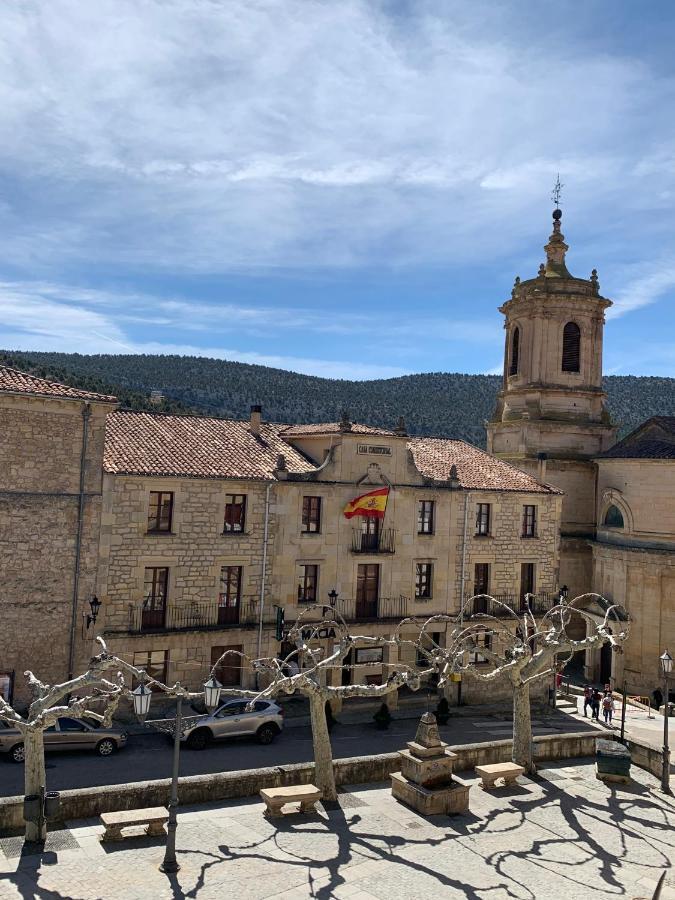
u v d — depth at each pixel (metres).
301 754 28.62
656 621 43.22
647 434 48.94
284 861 16.86
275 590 35.03
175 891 15.20
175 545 32.34
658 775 24.89
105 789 18.94
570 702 40.84
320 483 36.00
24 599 28.88
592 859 18.03
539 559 42.91
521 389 52.56
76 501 29.91
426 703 37.75
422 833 18.92
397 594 38.41
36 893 14.79
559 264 54.22
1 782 23.47
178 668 32.19
